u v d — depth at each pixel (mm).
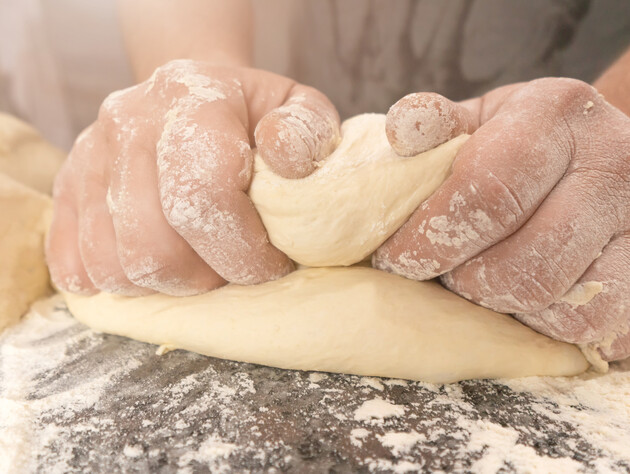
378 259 135
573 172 113
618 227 113
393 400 122
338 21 331
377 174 122
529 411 118
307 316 129
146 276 132
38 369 143
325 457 106
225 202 122
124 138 139
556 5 276
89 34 380
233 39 236
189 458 108
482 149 108
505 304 119
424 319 126
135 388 131
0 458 110
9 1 365
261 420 117
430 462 104
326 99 152
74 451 112
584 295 114
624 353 127
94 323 159
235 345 134
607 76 206
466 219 108
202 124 127
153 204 131
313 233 126
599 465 102
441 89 317
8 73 384
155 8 242
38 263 190
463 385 128
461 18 297
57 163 256
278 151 120
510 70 297
